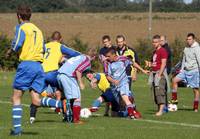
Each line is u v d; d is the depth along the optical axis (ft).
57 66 95.09
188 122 92.27
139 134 76.74
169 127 84.99
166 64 102.94
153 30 410.31
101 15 552.82
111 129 81.46
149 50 232.53
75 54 92.38
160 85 102.17
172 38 354.54
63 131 78.64
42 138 71.87
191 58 112.57
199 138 73.87
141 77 212.84
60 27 422.41
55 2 646.74
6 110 106.93
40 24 443.73
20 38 71.77
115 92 98.37
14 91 72.74
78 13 594.24
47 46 96.22
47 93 103.45
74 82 87.97
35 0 631.56
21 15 72.84
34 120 89.61
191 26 436.76
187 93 160.35
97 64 223.10
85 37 360.89
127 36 374.22
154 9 647.56
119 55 103.09
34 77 72.90
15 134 73.15
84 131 78.89
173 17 519.60
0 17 493.77
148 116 100.83
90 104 124.47
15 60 231.30
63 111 89.76
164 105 104.78
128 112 96.63
